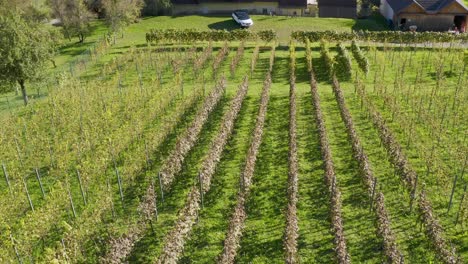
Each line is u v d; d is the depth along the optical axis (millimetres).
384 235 16531
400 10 57812
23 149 27500
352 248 17328
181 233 17156
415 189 18938
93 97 34406
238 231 17578
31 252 17531
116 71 43188
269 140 26516
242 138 26906
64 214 20500
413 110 30266
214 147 23250
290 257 15648
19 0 59094
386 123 28312
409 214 19203
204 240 18219
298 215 19422
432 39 47031
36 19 60031
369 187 19859
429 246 16969
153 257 17469
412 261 16562
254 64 42719
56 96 35188
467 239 17609
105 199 20062
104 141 26328
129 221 19562
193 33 51594
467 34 46781
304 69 41625
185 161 24547
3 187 23469
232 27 62719
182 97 34438
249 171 21172
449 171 22422
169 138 27562
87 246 18203
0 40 33844
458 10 56875
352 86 35969
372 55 44938
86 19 60375
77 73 44156
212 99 30547
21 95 41188
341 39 49094
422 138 26109
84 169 23719
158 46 52312
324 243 17688
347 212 19453
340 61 39312
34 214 19203
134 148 26453
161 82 39406
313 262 16734
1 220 19516
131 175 22562
